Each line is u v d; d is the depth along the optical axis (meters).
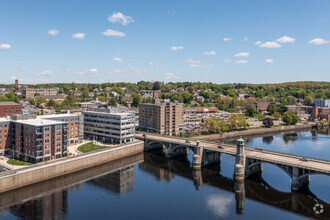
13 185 115.38
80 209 101.62
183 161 173.50
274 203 108.62
